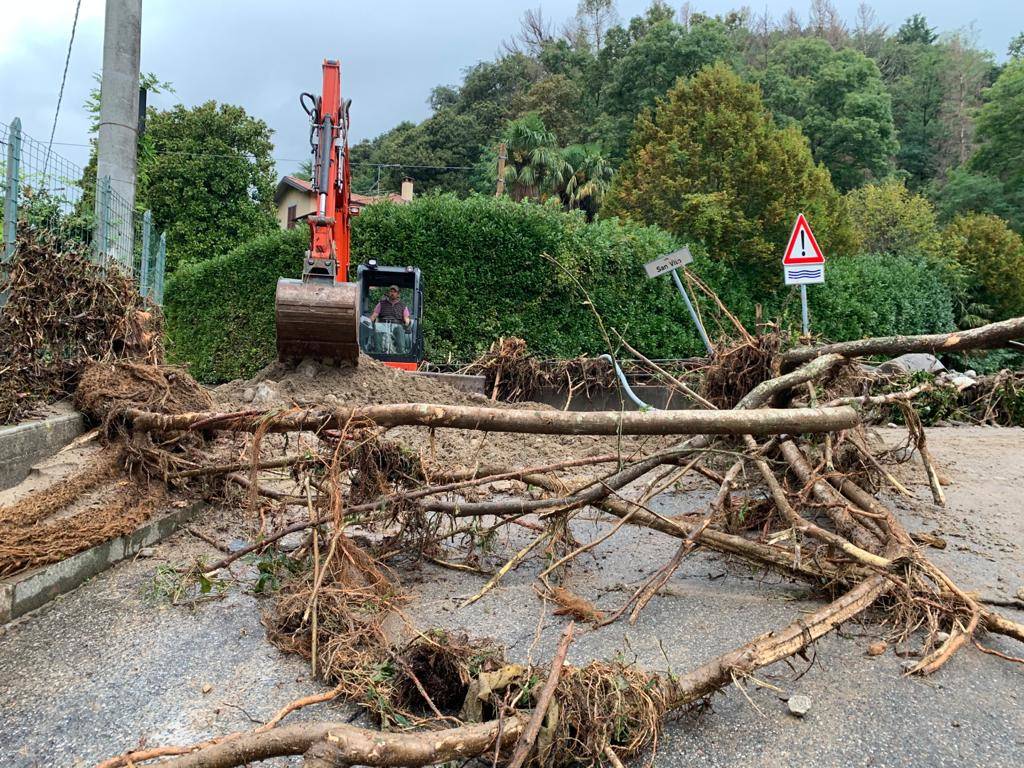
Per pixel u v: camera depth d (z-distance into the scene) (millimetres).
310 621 3102
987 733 2529
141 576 3889
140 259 8703
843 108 45406
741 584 3979
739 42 70688
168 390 5148
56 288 5215
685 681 2539
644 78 42375
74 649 3057
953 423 9742
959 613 3205
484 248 15055
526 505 3980
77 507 4191
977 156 45156
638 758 2371
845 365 5367
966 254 27562
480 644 2854
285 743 1960
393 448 4039
